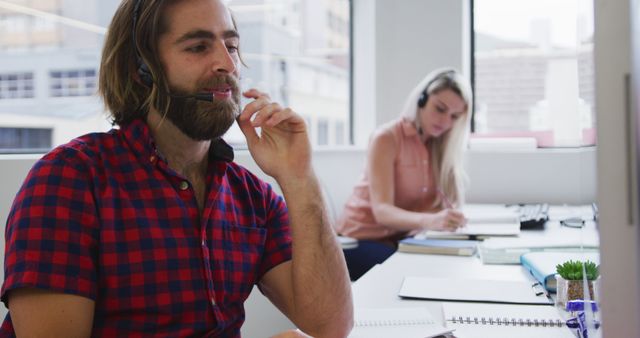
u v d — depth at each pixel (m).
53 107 2.35
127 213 0.97
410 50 3.48
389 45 3.50
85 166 0.97
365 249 2.50
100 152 1.00
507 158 3.33
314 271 1.13
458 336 1.06
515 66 3.51
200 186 1.10
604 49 0.61
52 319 0.87
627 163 0.61
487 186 3.36
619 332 0.62
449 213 2.26
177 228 1.00
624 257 0.61
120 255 0.95
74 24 2.30
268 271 1.19
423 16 3.45
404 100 3.50
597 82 0.61
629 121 0.60
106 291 0.94
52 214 0.90
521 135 3.53
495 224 2.35
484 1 3.53
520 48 3.49
